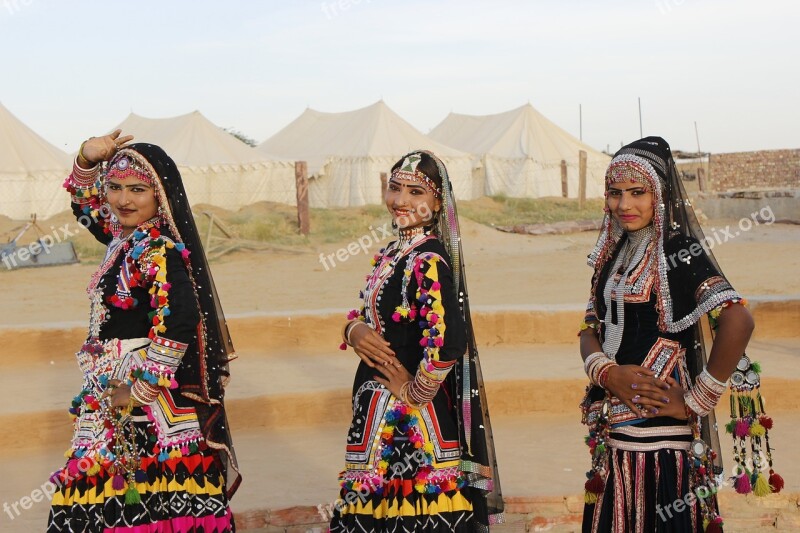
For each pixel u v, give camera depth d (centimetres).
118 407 382
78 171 441
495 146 4250
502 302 1398
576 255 2039
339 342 954
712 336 371
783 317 969
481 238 2267
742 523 540
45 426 684
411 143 3981
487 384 759
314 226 2458
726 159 4034
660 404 360
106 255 409
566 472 589
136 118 3888
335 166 3856
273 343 945
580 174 3341
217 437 401
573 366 832
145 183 402
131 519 380
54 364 889
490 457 416
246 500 533
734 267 1734
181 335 383
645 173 366
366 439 388
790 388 755
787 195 2639
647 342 368
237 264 1941
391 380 389
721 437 675
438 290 380
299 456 641
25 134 3138
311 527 515
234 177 3441
